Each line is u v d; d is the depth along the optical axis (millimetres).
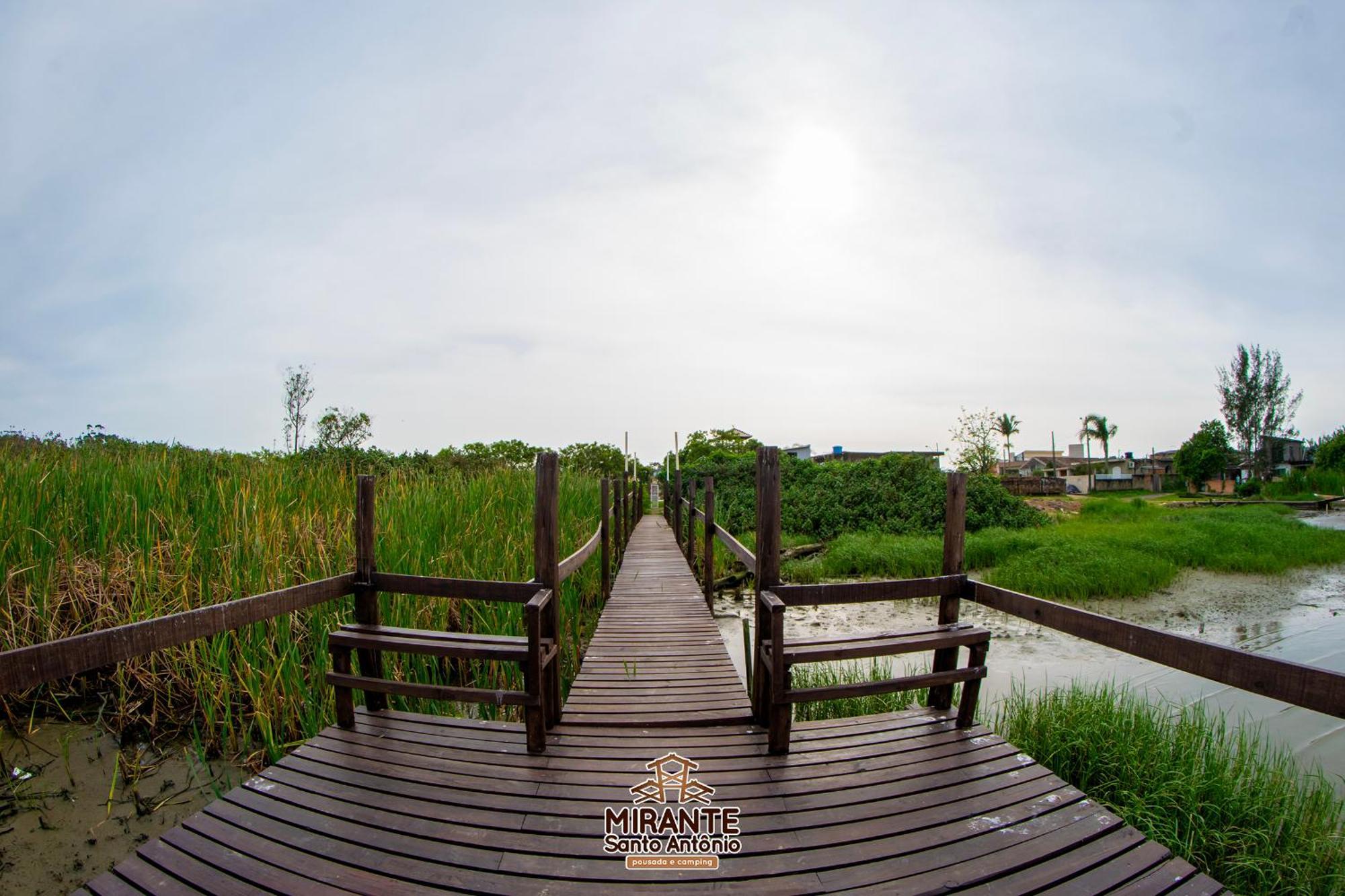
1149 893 2328
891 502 16797
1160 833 3668
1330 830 3762
